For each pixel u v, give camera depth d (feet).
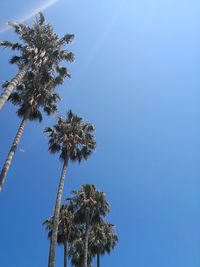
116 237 161.68
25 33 95.86
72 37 99.19
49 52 96.27
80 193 142.41
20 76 83.61
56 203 102.12
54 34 97.66
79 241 155.84
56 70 100.63
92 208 139.13
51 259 90.43
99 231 155.94
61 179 108.78
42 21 97.76
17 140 89.97
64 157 116.06
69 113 128.98
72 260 157.58
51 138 120.98
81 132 122.93
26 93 100.27
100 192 143.74
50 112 104.99
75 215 138.72
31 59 91.50
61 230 147.43
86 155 121.70
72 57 99.81
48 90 101.96
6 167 83.35
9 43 97.40
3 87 97.25
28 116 96.73
